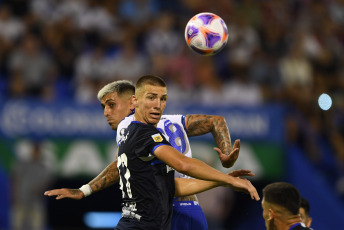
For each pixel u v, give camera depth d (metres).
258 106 40.53
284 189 18.03
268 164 40.41
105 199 46.09
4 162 38.62
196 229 17.86
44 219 39.09
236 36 50.44
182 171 14.52
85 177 38.84
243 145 40.31
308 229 17.80
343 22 61.09
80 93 44.34
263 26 54.31
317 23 58.62
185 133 18.20
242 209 45.19
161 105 15.91
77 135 38.91
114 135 39.19
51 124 38.81
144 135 15.39
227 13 54.53
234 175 15.66
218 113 40.22
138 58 46.75
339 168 48.97
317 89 52.53
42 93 44.47
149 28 50.91
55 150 38.75
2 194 38.59
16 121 38.62
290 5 58.56
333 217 43.47
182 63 46.59
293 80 49.84
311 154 47.44
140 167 15.48
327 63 54.97
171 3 54.91
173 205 17.70
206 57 47.75
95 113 39.09
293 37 53.97
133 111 18.27
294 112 48.12
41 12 49.97
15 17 49.28
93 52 46.06
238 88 46.59
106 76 45.50
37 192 38.53
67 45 48.69
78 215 46.09
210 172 14.38
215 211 40.69
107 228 45.88
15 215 38.59
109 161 39.00
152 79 15.86
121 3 52.66
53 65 46.06
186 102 40.31
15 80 44.34
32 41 45.12
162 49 48.47
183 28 51.38
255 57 49.12
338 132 50.91
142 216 15.62
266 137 40.53
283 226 18.03
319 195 43.28
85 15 50.56
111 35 49.69
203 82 46.00
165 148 14.88
